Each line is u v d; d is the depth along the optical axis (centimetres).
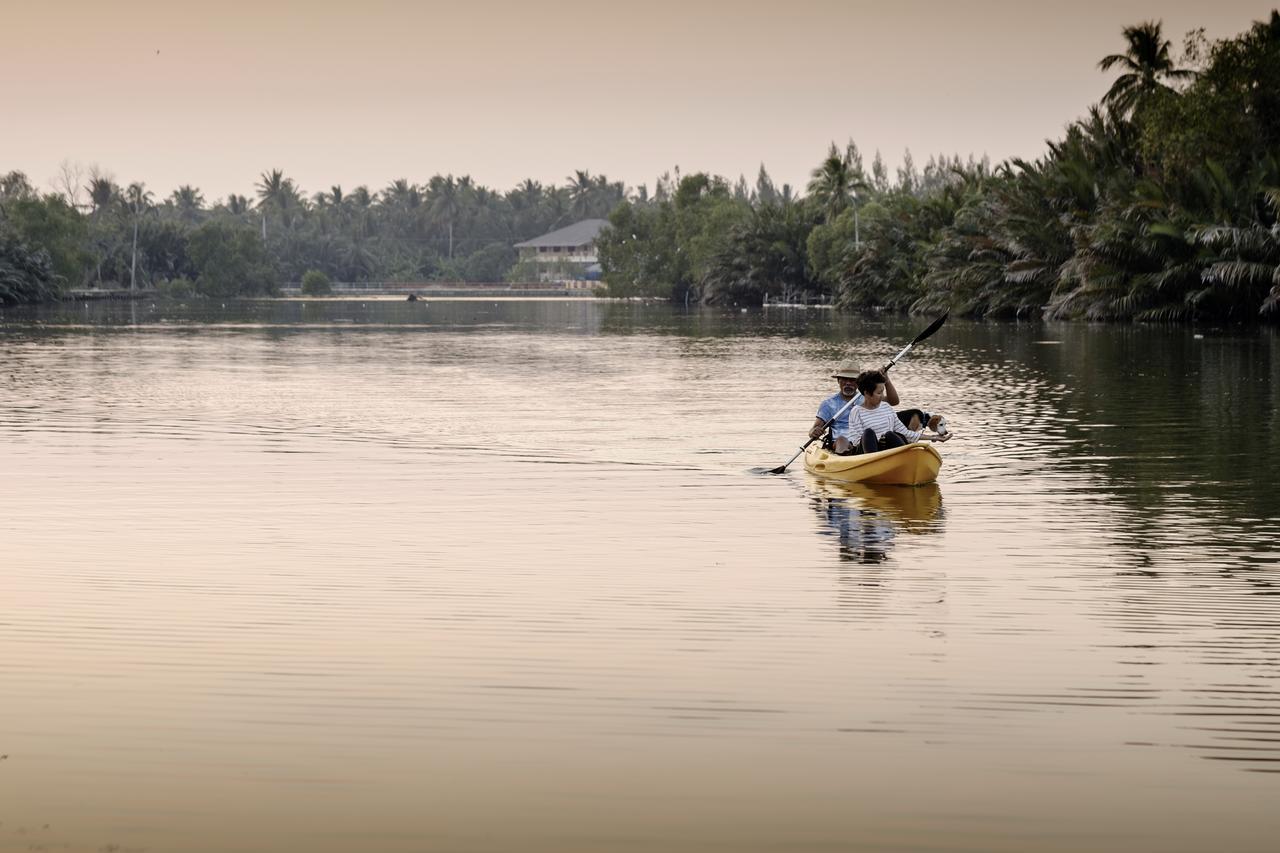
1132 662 868
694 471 1750
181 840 617
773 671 851
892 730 747
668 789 671
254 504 1496
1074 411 2409
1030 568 1148
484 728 751
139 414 2484
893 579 1108
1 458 1883
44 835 621
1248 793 663
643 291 13750
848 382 1748
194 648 902
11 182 16412
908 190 11312
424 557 1203
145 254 16975
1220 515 1395
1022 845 611
